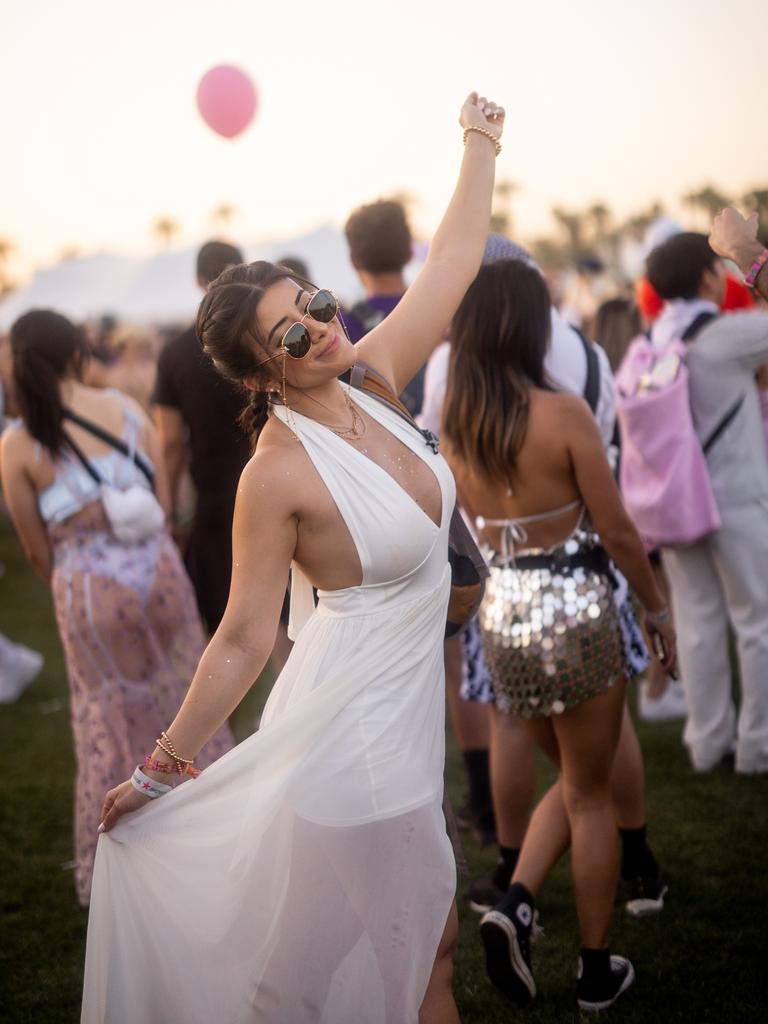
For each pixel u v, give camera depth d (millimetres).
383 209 3920
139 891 2047
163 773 2010
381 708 2006
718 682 4273
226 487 4066
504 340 2674
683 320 4055
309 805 1969
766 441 4434
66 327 3604
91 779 3547
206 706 1973
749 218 2641
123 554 3582
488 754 3840
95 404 3660
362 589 2025
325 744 1984
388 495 2004
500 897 3256
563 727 2688
